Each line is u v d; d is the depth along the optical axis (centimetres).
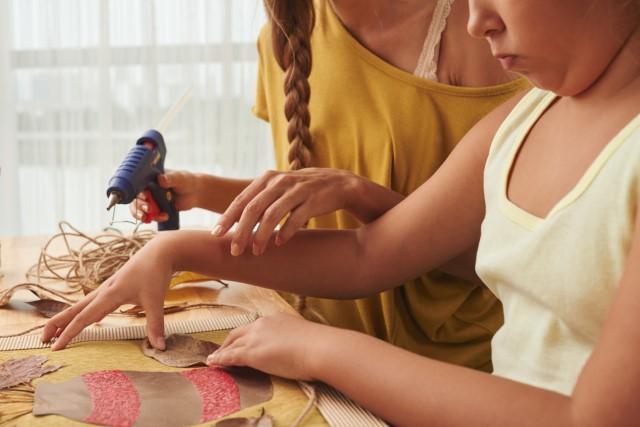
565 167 69
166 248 86
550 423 54
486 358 113
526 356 71
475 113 112
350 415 63
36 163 266
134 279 83
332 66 117
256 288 99
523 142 77
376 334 115
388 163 113
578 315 64
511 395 57
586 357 65
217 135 268
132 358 75
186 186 114
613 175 62
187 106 266
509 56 65
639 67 65
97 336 80
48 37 258
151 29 259
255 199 86
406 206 93
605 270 62
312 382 68
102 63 260
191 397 66
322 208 91
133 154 104
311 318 105
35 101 263
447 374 60
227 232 92
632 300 53
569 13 61
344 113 117
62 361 74
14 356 75
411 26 114
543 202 71
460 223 90
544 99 78
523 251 69
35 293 93
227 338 76
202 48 263
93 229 269
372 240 93
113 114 265
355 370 64
